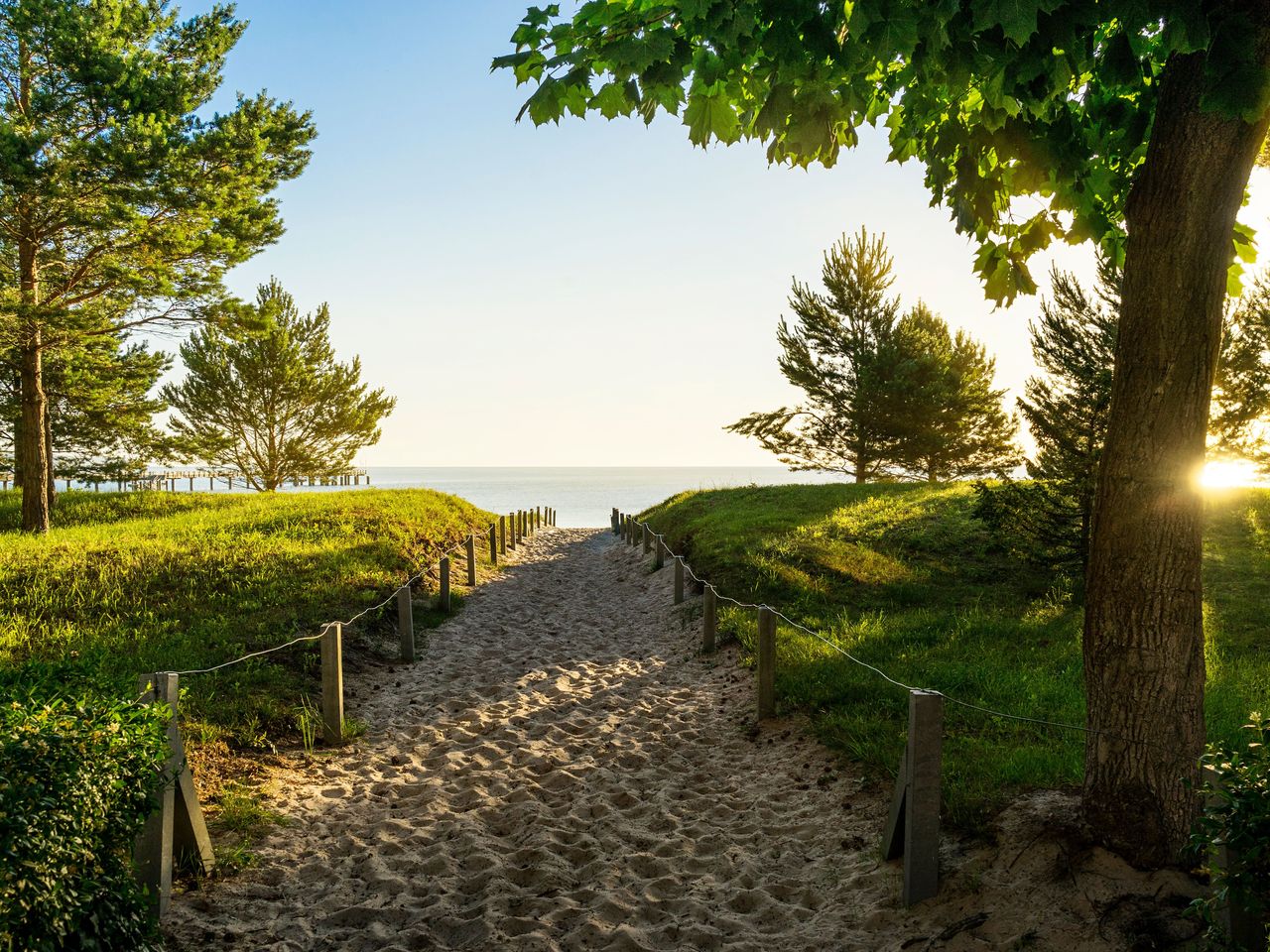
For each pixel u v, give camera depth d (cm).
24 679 354
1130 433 397
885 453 2852
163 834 424
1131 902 371
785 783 611
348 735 743
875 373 2748
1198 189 377
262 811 569
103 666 797
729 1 338
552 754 700
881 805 540
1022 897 398
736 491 2491
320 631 1018
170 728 455
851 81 375
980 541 1503
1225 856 339
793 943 414
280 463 3484
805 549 1441
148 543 1411
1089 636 418
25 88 1772
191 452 3262
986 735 616
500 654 1105
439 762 688
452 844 533
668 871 494
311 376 3456
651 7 368
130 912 345
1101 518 411
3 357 1728
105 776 329
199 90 1888
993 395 2930
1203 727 401
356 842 535
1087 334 1272
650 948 410
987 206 495
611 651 1126
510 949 408
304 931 425
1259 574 1187
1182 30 317
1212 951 328
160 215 1784
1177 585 390
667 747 714
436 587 1503
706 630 1018
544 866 496
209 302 1881
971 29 321
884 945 402
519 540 2728
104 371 2119
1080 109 491
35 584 1115
